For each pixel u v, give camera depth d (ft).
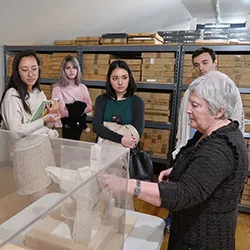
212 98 2.68
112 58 9.74
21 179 3.36
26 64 4.75
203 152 2.58
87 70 9.89
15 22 8.57
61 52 10.32
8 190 3.54
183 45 8.57
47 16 8.93
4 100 4.73
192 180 2.46
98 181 2.43
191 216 2.83
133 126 5.69
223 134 2.64
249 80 8.10
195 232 2.85
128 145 5.34
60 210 2.37
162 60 8.95
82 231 2.38
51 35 10.28
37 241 2.10
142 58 9.18
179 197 2.43
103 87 10.12
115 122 5.75
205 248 2.86
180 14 15.64
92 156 2.73
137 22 13.39
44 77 10.43
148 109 9.33
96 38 9.75
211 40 8.95
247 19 16.43
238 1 13.66
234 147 2.57
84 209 2.38
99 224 2.53
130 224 3.23
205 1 13.67
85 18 10.25
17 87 4.80
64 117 7.55
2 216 2.90
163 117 9.23
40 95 5.27
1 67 10.63
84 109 7.73
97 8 9.99
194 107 2.83
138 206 8.21
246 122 8.01
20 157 3.52
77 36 11.25
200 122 2.85
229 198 2.70
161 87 9.02
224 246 2.91
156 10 13.21
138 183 2.64
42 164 3.18
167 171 3.81
